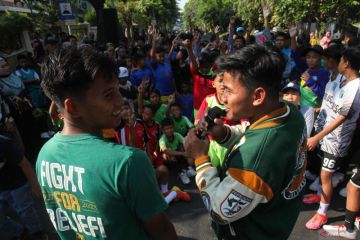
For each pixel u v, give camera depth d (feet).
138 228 3.88
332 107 9.66
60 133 3.88
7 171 8.21
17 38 33.71
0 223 8.40
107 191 3.49
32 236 9.18
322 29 43.70
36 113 17.53
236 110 4.13
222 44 21.01
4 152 7.19
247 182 3.81
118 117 3.85
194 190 13.23
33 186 7.76
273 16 35.12
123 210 3.62
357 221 9.57
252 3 55.98
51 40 22.94
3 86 16.02
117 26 37.35
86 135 3.67
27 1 41.39
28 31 35.73
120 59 25.17
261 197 3.86
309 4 29.53
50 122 18.94
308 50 12.06
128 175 3.42
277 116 4.05
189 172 14.15
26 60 19.35
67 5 30.30
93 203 3.59
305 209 11.11
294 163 4.04
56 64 3.51
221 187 4.03
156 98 16.35
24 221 8.91
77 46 3.76
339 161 9.62
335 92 9.50
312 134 11.64
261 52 3.94
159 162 14.33
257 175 3.79
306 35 36.14
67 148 3.68
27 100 16.97
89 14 68.49
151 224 3.79
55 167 3.78
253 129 4.08
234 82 3.98
